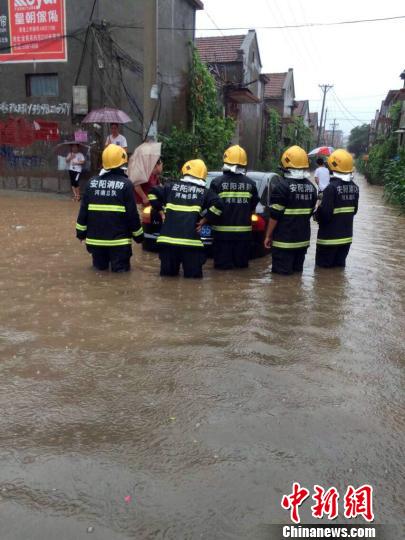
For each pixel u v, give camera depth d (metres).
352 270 7.34
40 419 3.12
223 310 5.21
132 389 3.50
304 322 4.95
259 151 33.62
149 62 12.15
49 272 6.53
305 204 6.75
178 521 2.35
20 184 16.00
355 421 3.19
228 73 26.55
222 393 3.48
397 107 35.69
